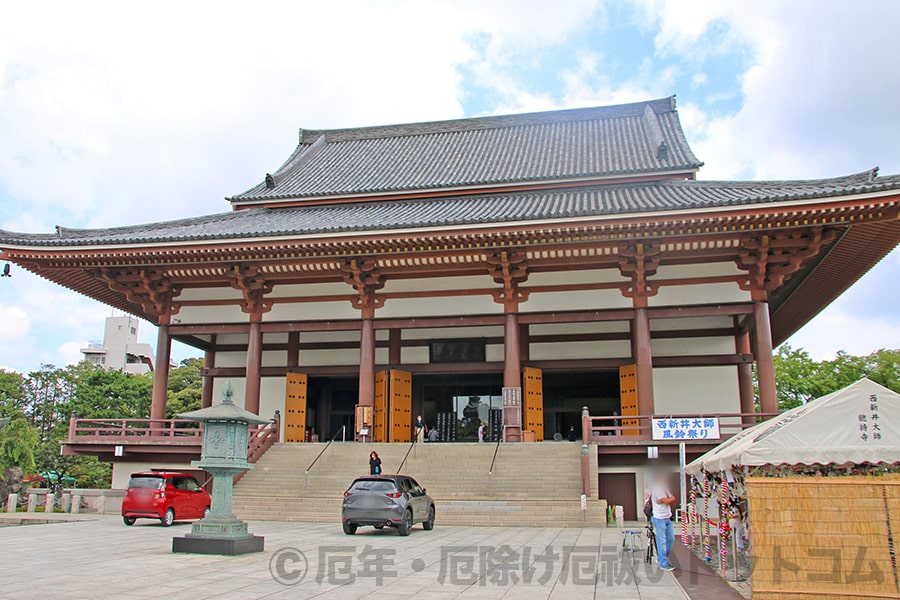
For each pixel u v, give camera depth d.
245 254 31.59
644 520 27.56
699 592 11.80
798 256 28.98
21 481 52.00
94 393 73.19
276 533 20.38
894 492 10.66
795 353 61.34
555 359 35.69
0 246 31.27
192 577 12.69
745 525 15.85
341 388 41.19
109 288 37.03
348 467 28.69
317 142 54.78
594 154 44.06
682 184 35.25
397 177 45.25
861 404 11.74
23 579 12.41
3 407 66.06
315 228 31.64
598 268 32.09
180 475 25.08
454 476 27.16
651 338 35.31
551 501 24.62
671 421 24.72
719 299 30.62
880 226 27.16
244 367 39.22
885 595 10.41
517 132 51.69
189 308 35.50
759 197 26.44
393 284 33.94
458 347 37.09
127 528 22.78
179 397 74.19
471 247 30.42
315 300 34.47
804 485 10.94
